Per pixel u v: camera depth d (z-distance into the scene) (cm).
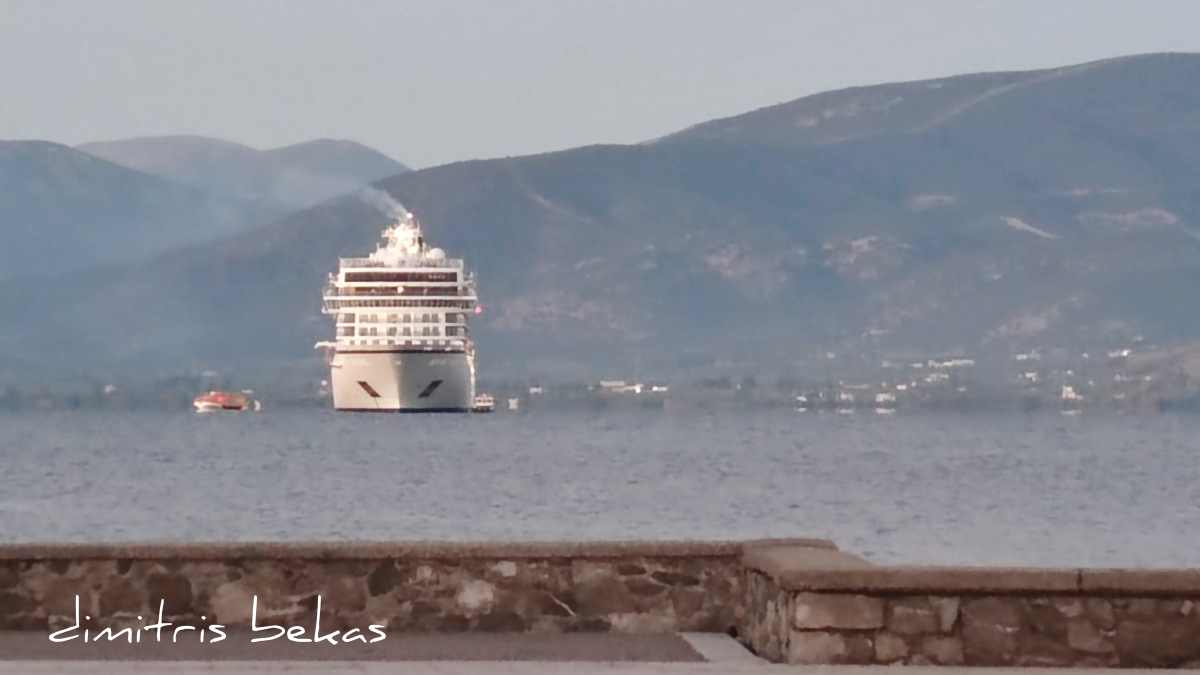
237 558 5744
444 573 5759
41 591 5722
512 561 5766
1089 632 4841
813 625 4834
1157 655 4841
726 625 5766
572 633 5734
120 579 5734
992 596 4844
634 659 5122
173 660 5059
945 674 4638
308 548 5738
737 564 5775
